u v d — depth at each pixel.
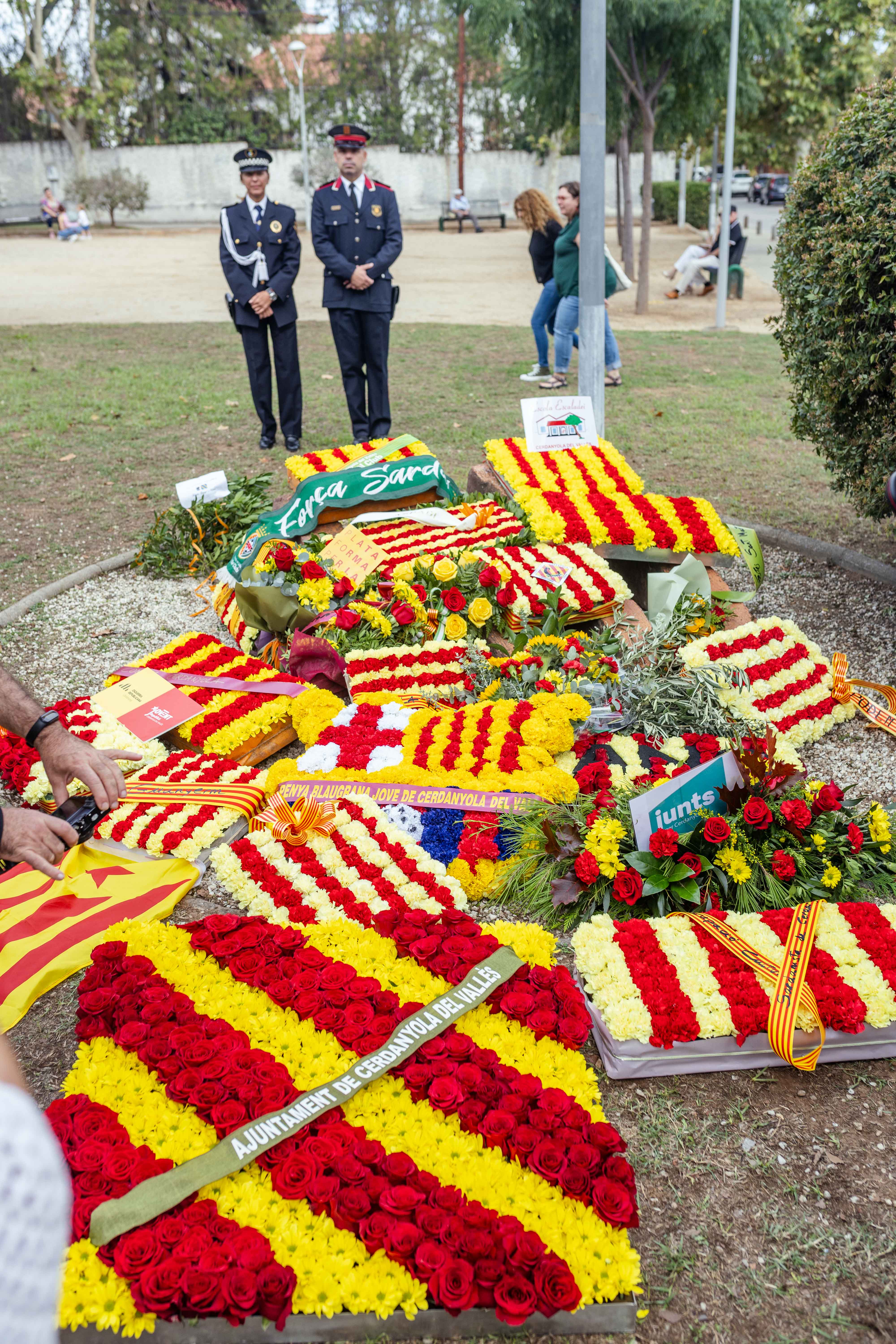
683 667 4.29
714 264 17.97
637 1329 2.06
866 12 21.72
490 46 15.88
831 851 3.21
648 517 5.19
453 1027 2.62
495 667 4.24
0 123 40.47
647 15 14.23
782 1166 2.44
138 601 5.82
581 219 6.69
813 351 5.18
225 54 40.91
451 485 6.03
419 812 3.56
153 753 4.00
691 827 3.22
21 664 5.05
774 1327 2.08
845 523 6.64
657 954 2.83
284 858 3.40
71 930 3.13
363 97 41.78
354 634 4.58
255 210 8.09
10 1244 0.81
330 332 14.70
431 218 39.25
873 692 4.50
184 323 15.42
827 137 5.02
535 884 3.26
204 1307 1.92
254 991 2.75
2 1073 0.96
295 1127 2.27
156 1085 2.46
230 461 8.34
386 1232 2.06
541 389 10.61
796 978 2.70
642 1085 2.66
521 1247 1.98
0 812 2.24
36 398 10.48
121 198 35.25
